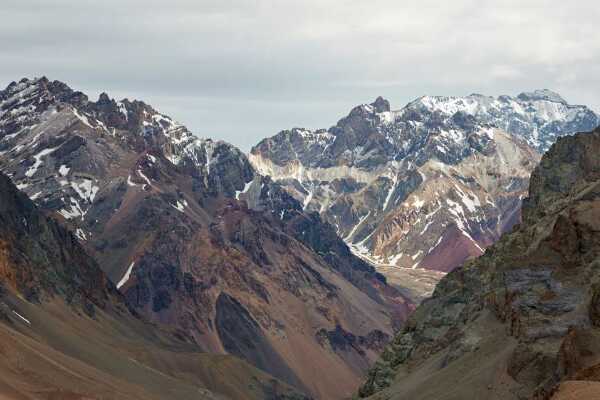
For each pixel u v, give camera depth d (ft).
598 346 483.92
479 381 579.48
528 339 558.97
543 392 483.51
